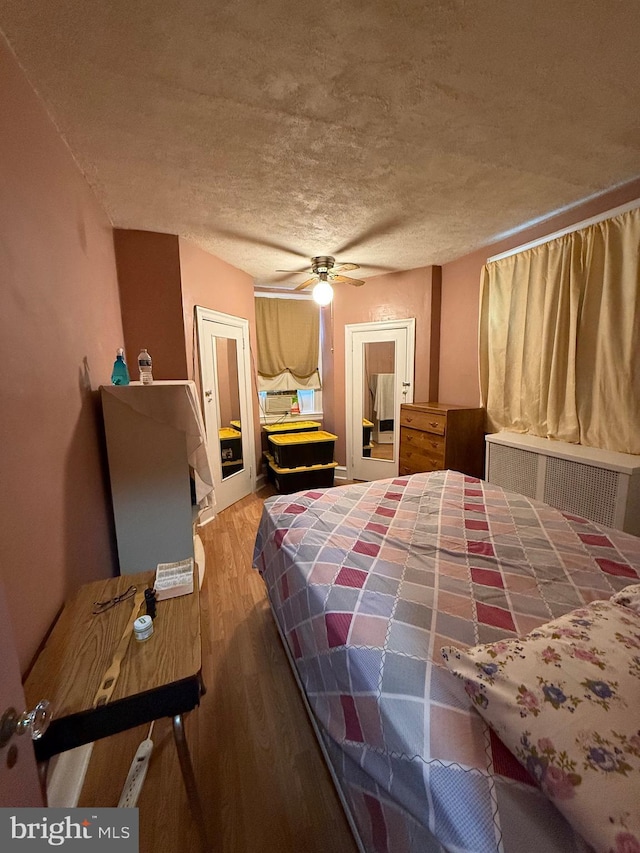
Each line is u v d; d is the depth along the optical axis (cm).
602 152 181
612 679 69
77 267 178
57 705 87
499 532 158
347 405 448
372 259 349
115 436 193
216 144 169
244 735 139
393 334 404
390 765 78
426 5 105
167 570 143
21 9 103
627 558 134
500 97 142
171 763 129
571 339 242
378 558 140
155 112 147
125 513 200
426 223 265
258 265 368
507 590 118
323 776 124
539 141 171
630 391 215
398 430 416
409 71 129
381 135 165
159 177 196
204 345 328
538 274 265
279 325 464
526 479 250
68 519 149
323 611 116
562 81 134
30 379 123
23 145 124
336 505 194
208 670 170
